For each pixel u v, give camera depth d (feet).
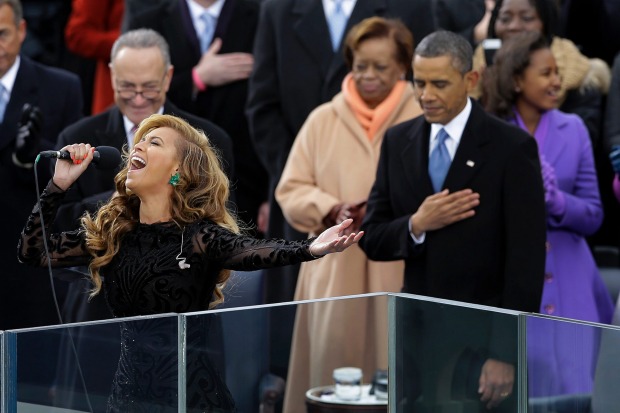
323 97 78.74
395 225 62.18
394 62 70.54
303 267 72.74
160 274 48.67
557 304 68.44
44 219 51.03
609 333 48.47
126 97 67.36
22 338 45.01
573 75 79.97
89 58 94.02
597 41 88.58
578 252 69.82
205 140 50.93
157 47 67.97
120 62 67.26
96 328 45.91
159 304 48.67
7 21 74.74
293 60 79.25
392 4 79.56
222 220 50.55
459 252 61.05
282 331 52.37
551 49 76.84
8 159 73.15
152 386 46.98
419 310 52.80
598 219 70.33
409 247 61.82
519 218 60.80
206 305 49.96
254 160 85.20
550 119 70.85
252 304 66.03
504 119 69.97
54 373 45.52
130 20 84.94
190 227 49.29
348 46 71.67
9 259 72.08
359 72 70.74
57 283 68.95
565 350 49.21
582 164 71.05
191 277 48.78
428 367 52.65
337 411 54.75
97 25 93.40
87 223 50.65
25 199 72.69
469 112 62.28
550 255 68.95
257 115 79.77
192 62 84.64
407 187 62.75
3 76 76.84
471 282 61.16
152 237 49.34
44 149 74.90
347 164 70.90
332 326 54.29
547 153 70.13
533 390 49.93
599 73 81.82
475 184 61.36
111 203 50.83
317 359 54.24
